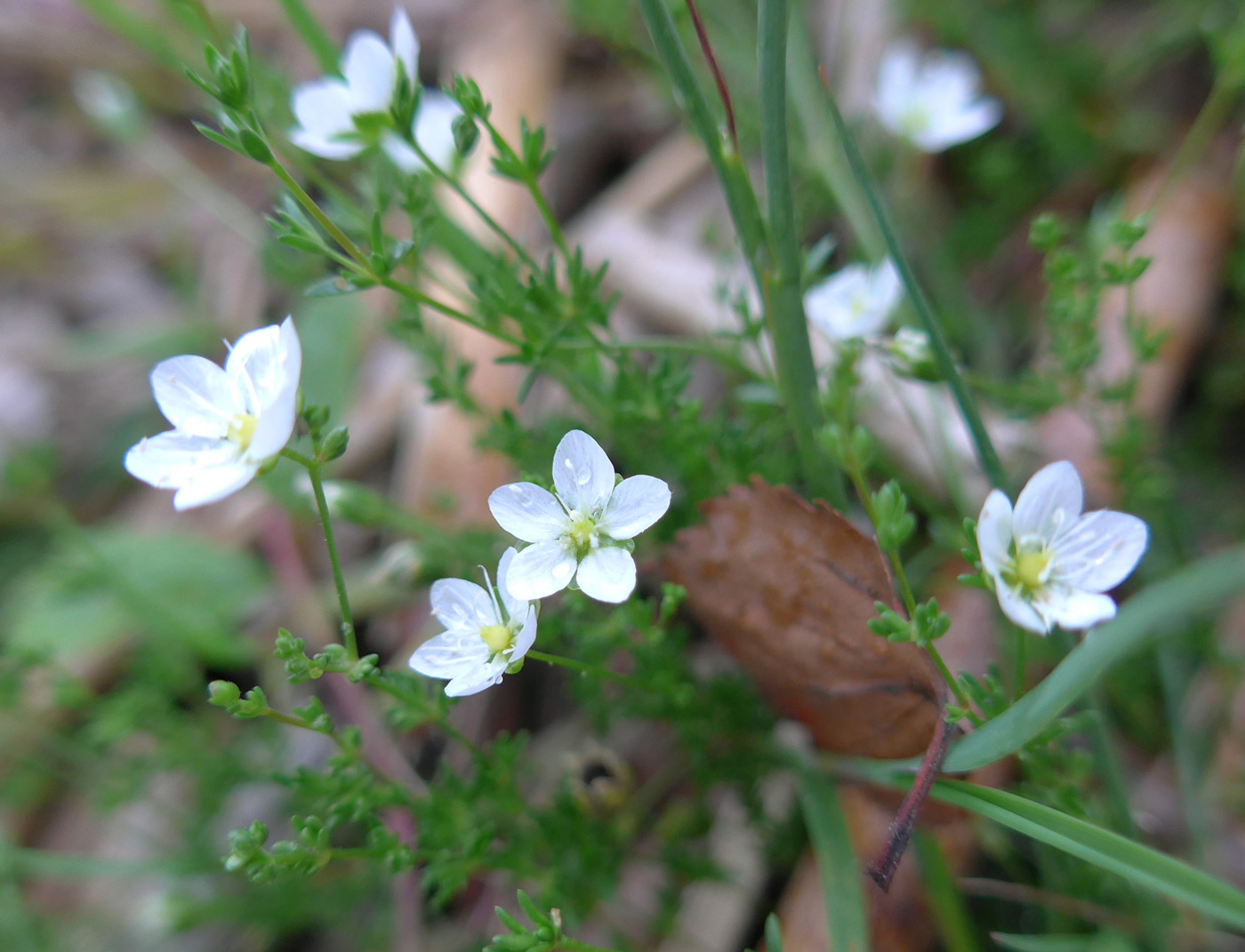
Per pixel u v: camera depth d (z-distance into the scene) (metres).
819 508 0.07
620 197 0.12
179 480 0.06
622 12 0.11
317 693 0.10
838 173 0.10
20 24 0.14
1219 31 0.10
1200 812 0.08
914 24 0.12
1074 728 0.06
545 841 0.08
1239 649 0.09
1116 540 0.06
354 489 0.09
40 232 0.14
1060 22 0.12
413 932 0.09
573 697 0.08
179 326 0.13
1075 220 0.11
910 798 0.06
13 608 0.11
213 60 0.06
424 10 0.14
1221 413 0.10
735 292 0.10
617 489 0.06
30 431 0.12
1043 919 0.08
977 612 0.08
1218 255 0.10
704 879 0.08
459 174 0.09
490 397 0.10
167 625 0.10
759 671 0.07
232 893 0.09
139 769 0.09
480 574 0.09
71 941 0.09
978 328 0.10
